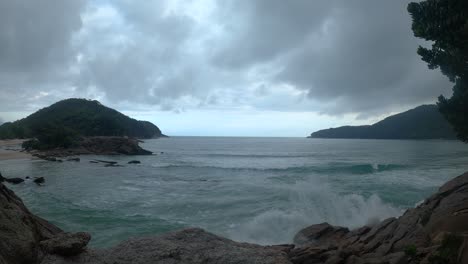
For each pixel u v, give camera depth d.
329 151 92.81
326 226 14.35
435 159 57.34
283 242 15.04
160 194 25.75
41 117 184.00
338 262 9.95
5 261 4.46
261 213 19.06
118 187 29.64
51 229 8.60
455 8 10.30
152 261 5.60
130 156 76.31
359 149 101.12
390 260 8.71
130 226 16.84
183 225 17.06
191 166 50.38
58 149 79.12
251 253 6.06
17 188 28.89
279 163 56.88
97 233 15.69
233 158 70.75
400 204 20.62
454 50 10.61
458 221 9.63
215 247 6.22
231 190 26.80
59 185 30.91
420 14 11.05
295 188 25.86
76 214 19.16
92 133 130.50
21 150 83.94
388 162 52.34
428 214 11.38
